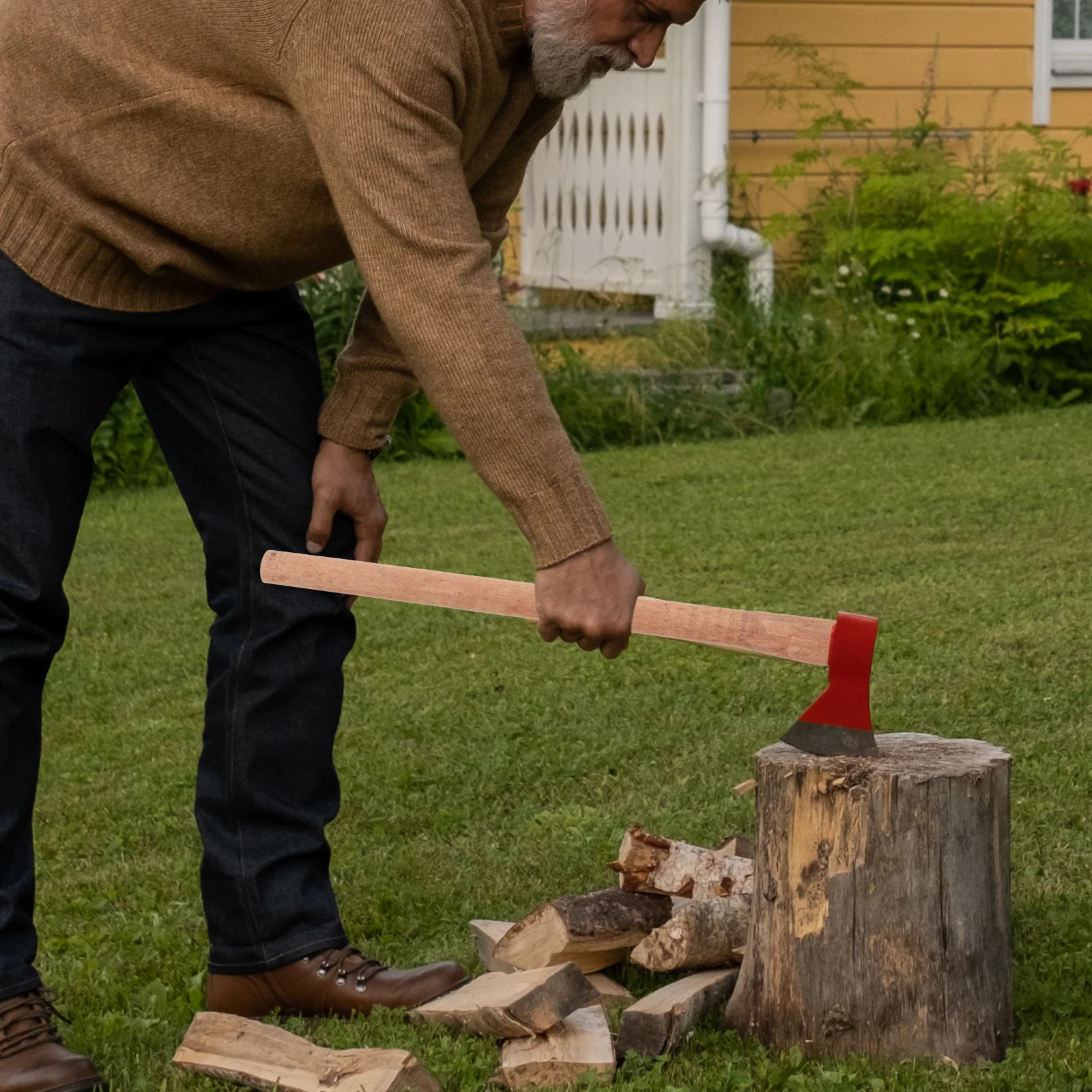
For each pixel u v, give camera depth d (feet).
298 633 10.48
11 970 9.57
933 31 42.16
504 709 17.79
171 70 9.21
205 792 10.66
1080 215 39.40
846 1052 9.66
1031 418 34.91
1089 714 16.40
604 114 40.37
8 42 9.59
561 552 8.97
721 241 39.01
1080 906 11.85
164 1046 10.37
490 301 8.87
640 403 35.04
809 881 9.66
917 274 38.34
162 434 10.69
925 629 19.79
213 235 9.45
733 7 40.93
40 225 9.53
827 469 30.42
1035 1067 9.40
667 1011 9.78
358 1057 9.37
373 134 8.68
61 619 10.02
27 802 9.88
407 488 30.91
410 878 13.42
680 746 16.37
